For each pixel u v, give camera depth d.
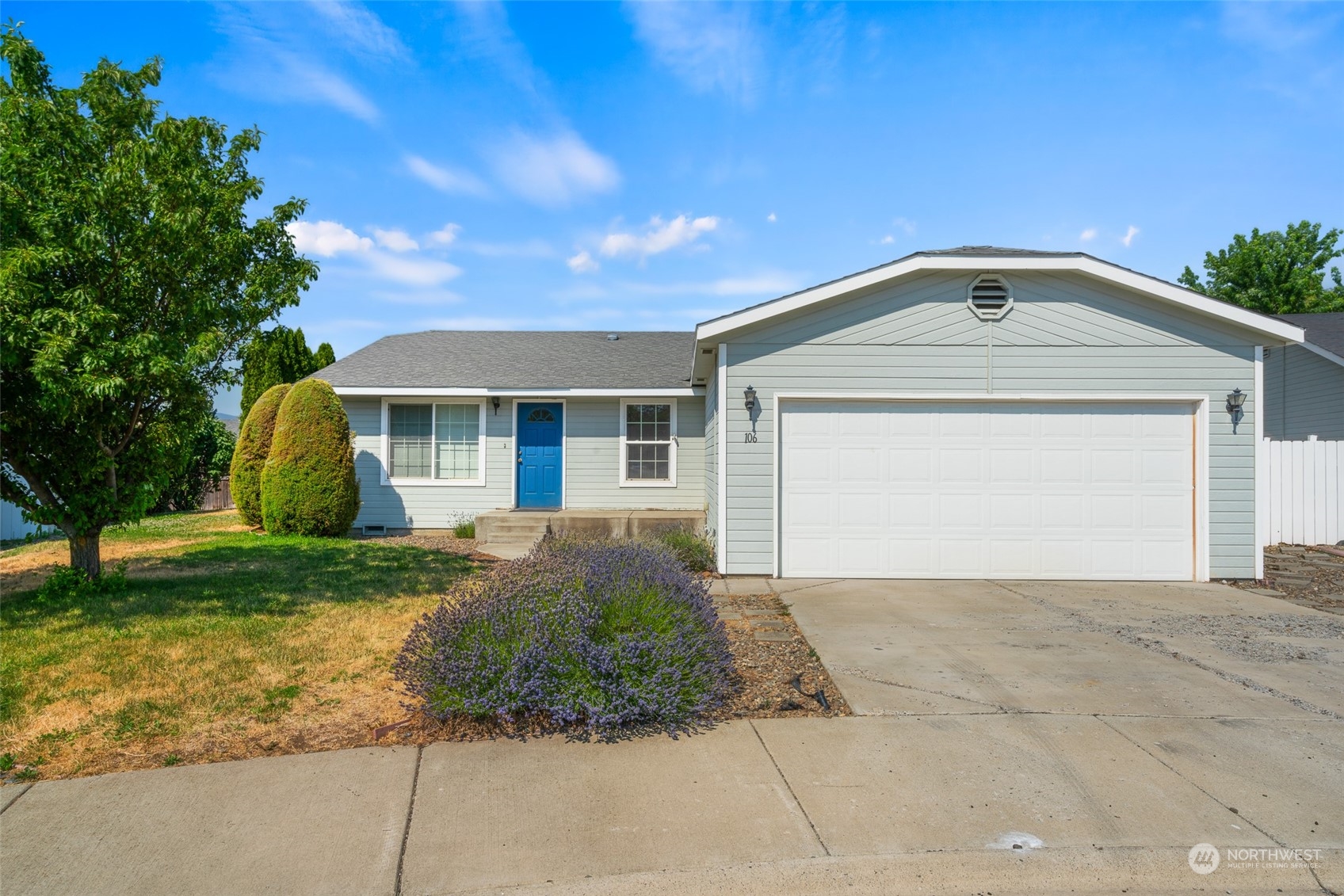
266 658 5.45
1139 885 2.93
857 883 2.93
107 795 3.53
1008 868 3.00
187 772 3.78
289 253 7.63
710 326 9.06
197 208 6.59
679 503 14.18
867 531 9.26
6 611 6.70
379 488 14.12
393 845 3.15
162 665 5.24
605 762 3.93
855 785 3.67
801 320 9.22
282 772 3.80
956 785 3.66
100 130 6.69
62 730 4.20
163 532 12.56
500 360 15.30
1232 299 24.61
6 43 6.40
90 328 6.02
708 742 4.20
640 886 2.91
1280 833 3.23
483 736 4.25
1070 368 9.14
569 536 10.77
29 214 6.14
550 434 14.34
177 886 2.86
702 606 5.71
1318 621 7.05
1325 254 23.66
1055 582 9.05
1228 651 5.98
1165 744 4.13
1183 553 9.16
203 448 17.59
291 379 20.30
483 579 7.11
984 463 9.24
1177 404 9.15
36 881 2.88
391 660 5.49
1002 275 9.15
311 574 8.77
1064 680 5.24
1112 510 9.19
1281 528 11.84
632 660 4.50
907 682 5.19
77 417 6.66
